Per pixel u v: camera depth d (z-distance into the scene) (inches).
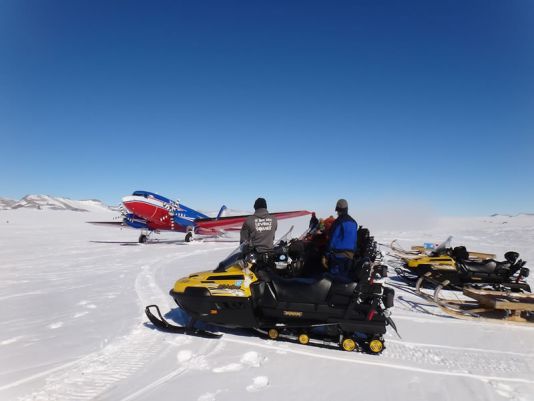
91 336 158.1
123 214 716.0
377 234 814.5
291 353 140.6
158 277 305.3
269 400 104.1
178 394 107.1
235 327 159.9
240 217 770.2
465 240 644.7
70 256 454.3
